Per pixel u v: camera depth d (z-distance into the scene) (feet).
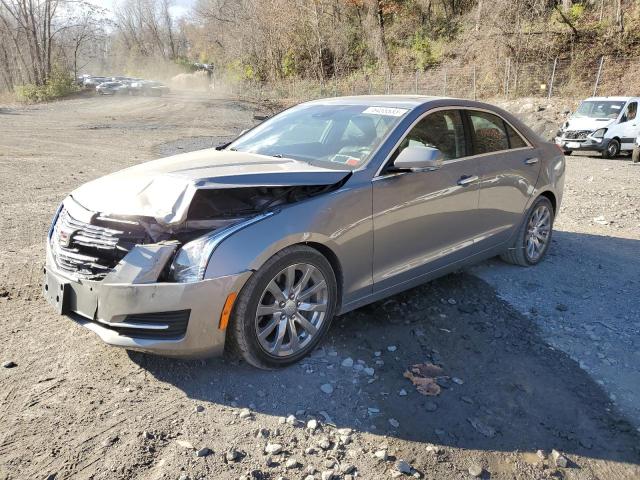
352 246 12.00
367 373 11.55
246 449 9.17
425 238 13.84
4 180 31.19
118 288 9.93
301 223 10.94
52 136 57.88
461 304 15.15
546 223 18.74
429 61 131.64
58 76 150.51
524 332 13.74
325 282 11.65
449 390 11.16
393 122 13.57
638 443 9.86
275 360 11.19
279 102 133.90
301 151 13.93
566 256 19.83
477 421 10.20
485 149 15.78
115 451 8.91
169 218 10.09
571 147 58.29
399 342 12.94
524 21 108.58
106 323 10.16
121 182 11.70
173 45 369.09
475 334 13.52
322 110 15.53
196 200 10.65
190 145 52.70
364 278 12.56
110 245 10.32
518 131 17.28
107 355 11.75
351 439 9.58
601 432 10.11
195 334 10.03
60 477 8.31
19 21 149.79
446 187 14.07
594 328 14.10
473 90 107.76
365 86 134.10
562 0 116.78
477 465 9.11
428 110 14.17
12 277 15.76
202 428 9.60
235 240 10.21
